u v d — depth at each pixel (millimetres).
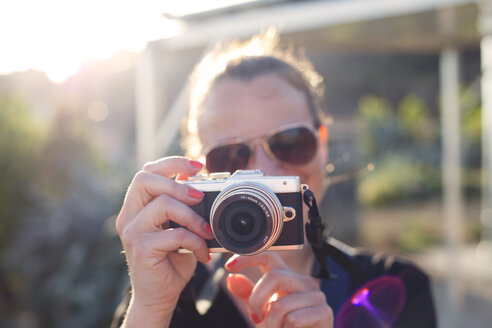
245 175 1300
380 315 1554
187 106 4227
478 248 8602
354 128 16156
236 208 1208
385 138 17438
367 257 1747
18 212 5066
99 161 6398
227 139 1592
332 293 1521
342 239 7477
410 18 3740
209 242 1288
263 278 1264
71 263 4320
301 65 2002
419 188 15578
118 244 4320
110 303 4012
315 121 1784
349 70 17938
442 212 13273
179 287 1293
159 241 1235
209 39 4055
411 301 1613
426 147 17922
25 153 5547
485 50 6805
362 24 3828
